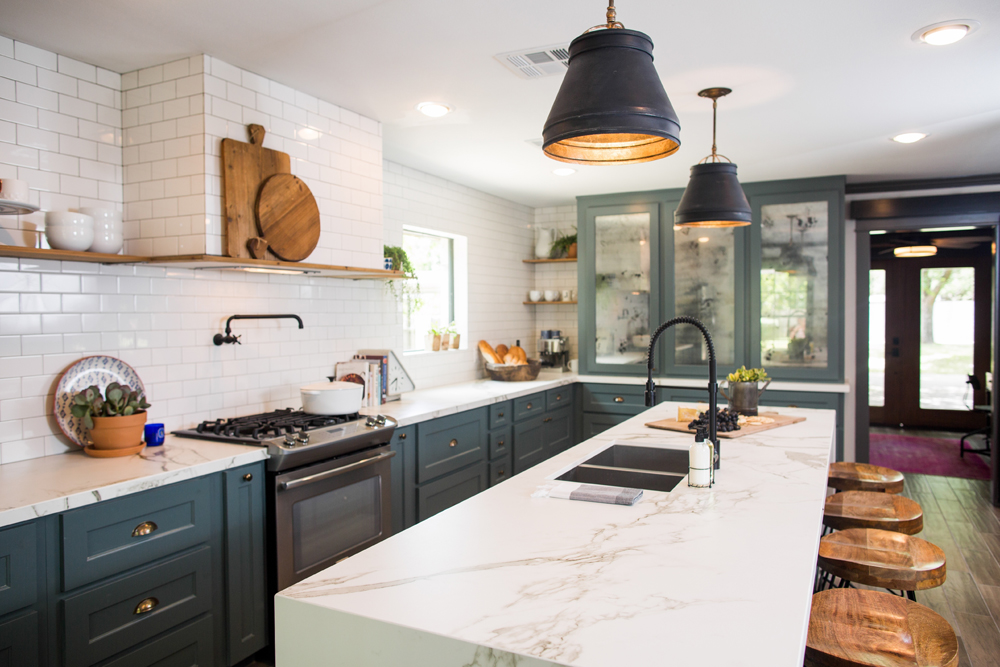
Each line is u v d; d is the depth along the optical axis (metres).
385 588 1.26
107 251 2.50
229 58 2.71
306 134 3.16
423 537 1.56
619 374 5.61
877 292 8.35
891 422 8.30
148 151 2.78
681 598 1.21
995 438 4.82
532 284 6.45
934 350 8.11
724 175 2.70
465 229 5.31
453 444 3.87
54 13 2.27
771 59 2.73
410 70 2.85
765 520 1.68
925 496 5.07
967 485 5.40
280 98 3.01
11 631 1.82
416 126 3.69
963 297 7.97
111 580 2.07
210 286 3.06
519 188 5.41
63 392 2.49
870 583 1.92
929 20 2.38
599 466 2.38
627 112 1.41
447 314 5.33
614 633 1.07
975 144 4.06
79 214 2.39
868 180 5.12
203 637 2.37
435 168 4.68
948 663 1.42
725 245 5.24
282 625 1.23
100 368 2.62
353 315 3.95
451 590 1.25
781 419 3.30
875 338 8.37
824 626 1.59
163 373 2.86
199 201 2.67
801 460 2.42
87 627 2.01
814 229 5.00
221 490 2.43
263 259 2.81
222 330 3.12
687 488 2.02
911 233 7.89
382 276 3.55
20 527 1.84
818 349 5.00
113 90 2.81
